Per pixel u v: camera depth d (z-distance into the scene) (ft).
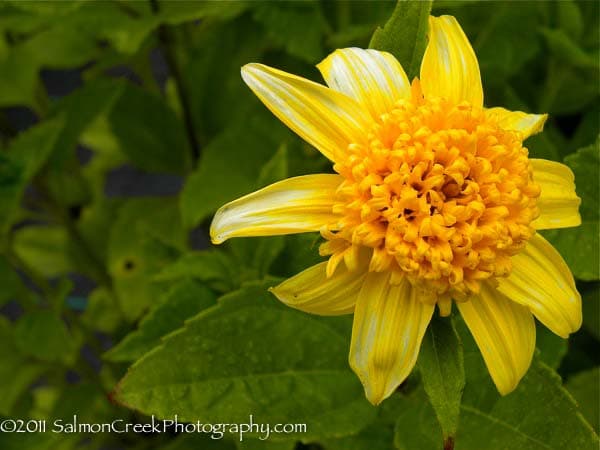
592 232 0.96
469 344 0.92
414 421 0.94
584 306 1.14
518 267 0.81
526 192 0.78
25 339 1.24
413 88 0.80
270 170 0.99
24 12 1.17
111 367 1.37
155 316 1.00
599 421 1.07
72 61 1.35
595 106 1.22
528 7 1.16
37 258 1.68
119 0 1.16
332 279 0.79
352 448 1.01
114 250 1.41
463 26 1.18
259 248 1.02
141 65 1.46
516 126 0.83
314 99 0.79
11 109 2.21
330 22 1.24
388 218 0.75
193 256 1.03
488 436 0.90
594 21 1.14
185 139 1.44
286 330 0.93
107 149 1.78
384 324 0.78
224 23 1.28
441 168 0.76
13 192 1.16
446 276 0.76
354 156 0.77
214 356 0.91
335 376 0.95
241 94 1.34
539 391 0.88
